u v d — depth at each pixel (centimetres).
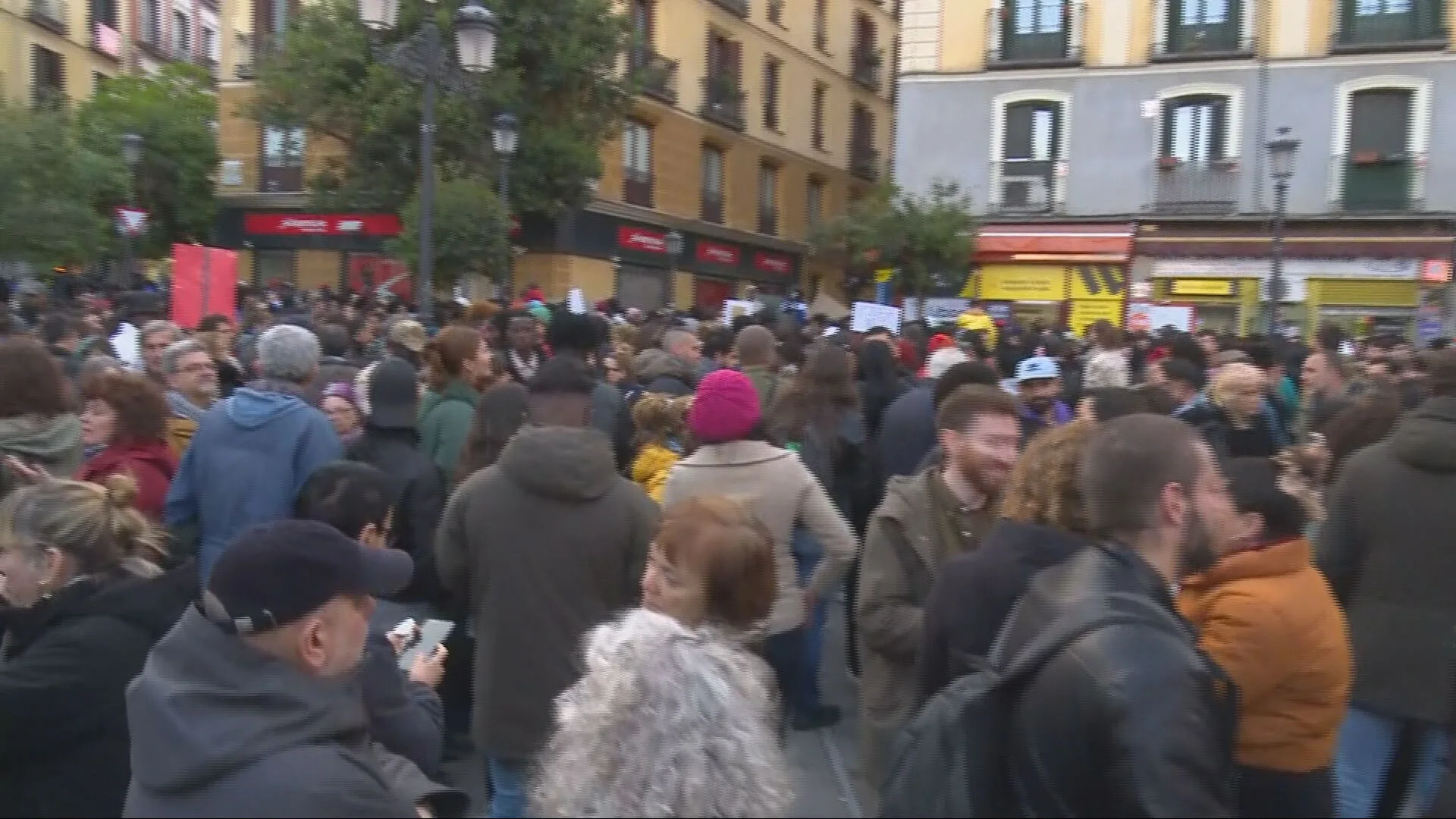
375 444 444
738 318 1051
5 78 3039
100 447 452
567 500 354
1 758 254
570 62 2278
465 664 466
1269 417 624
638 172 2866
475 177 2227
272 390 441
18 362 406
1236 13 2289
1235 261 2277
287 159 2872
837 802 454
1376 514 366
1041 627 197
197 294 998
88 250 2033
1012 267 2431
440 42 1108
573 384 434
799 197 3550
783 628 411
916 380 852
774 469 416
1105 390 466
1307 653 276
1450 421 359
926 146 2508
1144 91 2350
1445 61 2158
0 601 274
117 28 3762
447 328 555
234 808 182
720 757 183
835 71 3706
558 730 200
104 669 254
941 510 347
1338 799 363
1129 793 174
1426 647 356
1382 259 2181
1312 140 2248
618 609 356
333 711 197
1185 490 207
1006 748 194
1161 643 185
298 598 197
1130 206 2366
